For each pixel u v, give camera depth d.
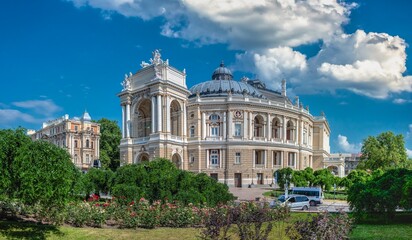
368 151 88.12
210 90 88.62
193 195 28.33
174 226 24.06
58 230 20.86
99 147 129.50
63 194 18.62
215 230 14.30
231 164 76.56
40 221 22.73
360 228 23.11
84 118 129.00
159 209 24.67
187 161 79.00
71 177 19.72
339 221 13.37
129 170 31.16
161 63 75.00
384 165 84.56
